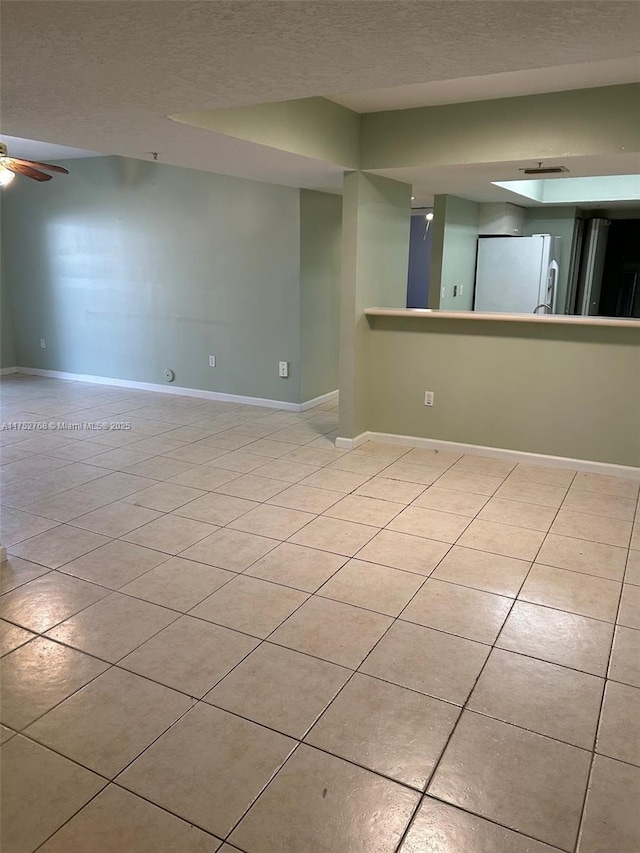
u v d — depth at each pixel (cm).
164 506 354
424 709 198
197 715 194
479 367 434
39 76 203
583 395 406
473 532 323
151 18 154
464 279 618
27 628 238
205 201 571
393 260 471
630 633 238
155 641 231
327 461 435
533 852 151
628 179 596
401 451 459
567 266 684
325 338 597
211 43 172
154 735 186
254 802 164
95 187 629
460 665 219
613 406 399
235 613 249
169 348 633
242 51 178
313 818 159
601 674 214
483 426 442
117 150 335
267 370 583
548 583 273
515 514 346
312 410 583
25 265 707
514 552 302
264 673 214
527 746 183
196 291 600
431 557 296
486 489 384
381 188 437
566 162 363
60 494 371
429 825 157
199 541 311
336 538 316
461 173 411
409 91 341
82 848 151
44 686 207
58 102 236
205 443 476
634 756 180
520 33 166
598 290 736
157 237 607
